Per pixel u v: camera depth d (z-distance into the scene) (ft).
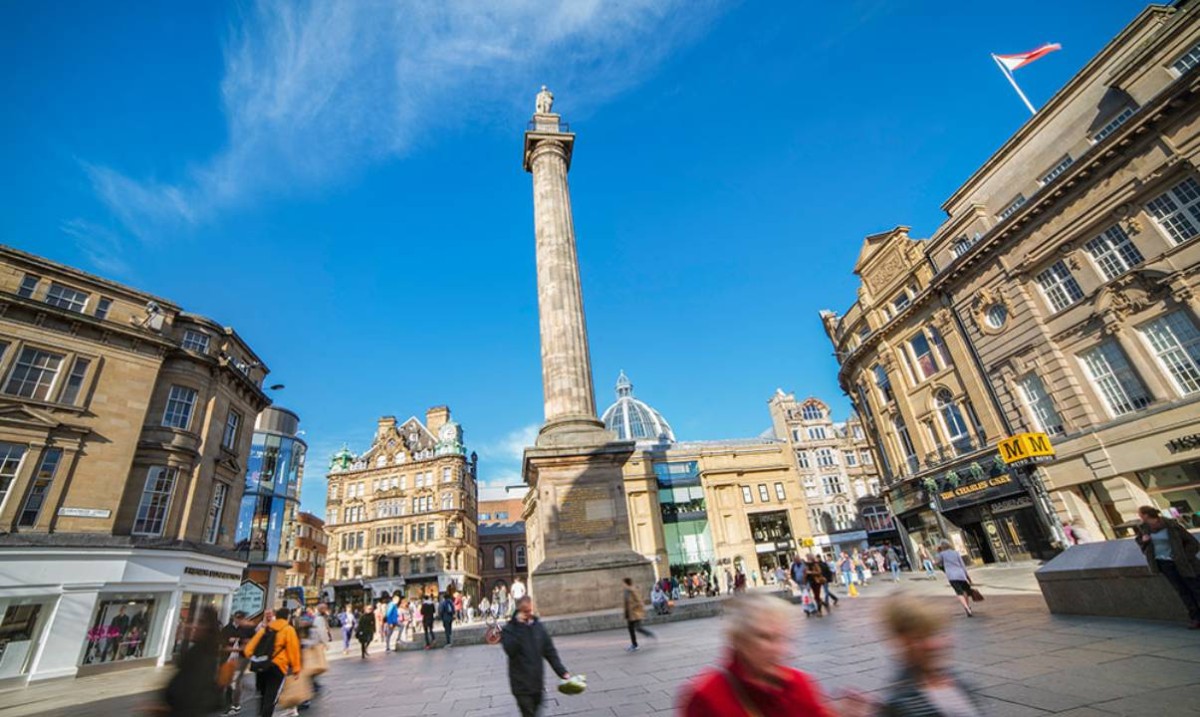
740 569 160.66
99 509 70.64
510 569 227.40
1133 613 28.40
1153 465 66.90
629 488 168.04
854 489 202.49
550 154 84.58
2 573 59.41
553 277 75.00
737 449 184.65
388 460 204.64
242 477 98.99
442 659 46.83
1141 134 66.85
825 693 20.88
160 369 82.64
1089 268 74.28
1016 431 84.07
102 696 43.09
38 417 67.82
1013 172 89.20
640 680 26.73
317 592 216.33
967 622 34.65
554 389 68.80
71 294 77.10
